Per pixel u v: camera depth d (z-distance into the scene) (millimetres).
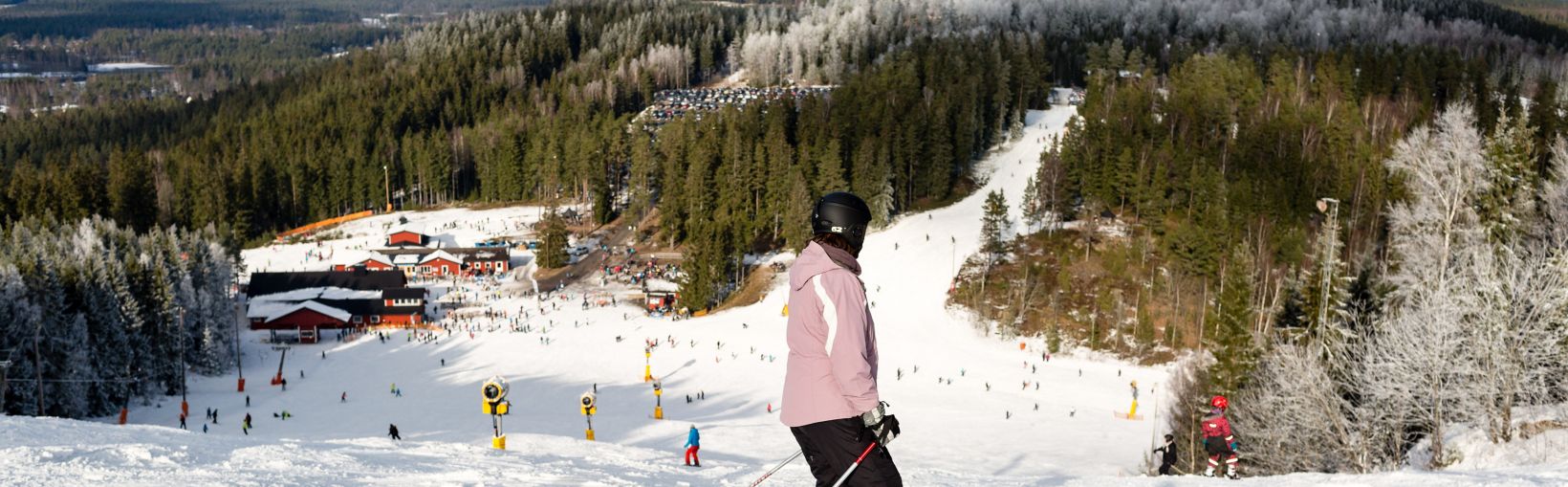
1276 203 97562
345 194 159375
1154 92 155625
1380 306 39312
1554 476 10938
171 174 164125
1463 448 23312
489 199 163750
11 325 56656
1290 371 26453
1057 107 179125
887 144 126875
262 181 152750
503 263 122688
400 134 196625
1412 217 50906
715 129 149875
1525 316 23391
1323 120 121875
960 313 92750
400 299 99562
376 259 123125
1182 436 37938
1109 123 123375
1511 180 48812
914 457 47000
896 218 123500
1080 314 90438
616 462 14836
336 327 95438
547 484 10086
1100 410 66438
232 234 120250
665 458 20109
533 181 160500
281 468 10383
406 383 75312
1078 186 118312
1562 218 46406
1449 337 23453
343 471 10516
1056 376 77812
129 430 15523
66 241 100750
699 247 105750
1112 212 112562
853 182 125062
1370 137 118875
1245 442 29219
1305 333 36094
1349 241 84375
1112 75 189875
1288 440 26875
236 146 181750
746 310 99250
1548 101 120312
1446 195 48531
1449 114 50219
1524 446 21625
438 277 120500
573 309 103188
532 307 104375
